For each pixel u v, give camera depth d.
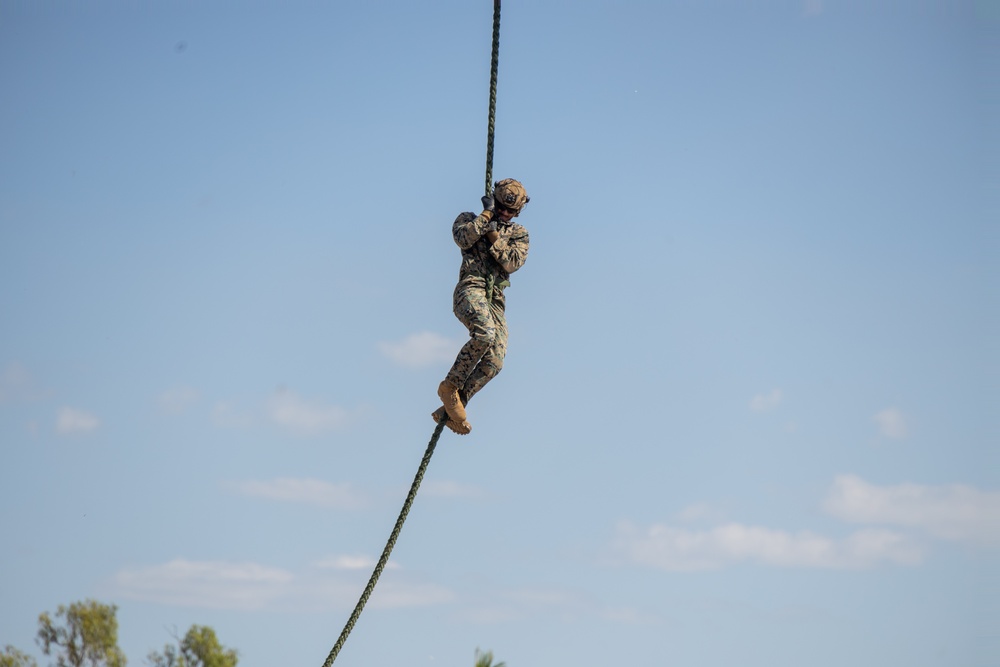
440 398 29.48
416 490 30.03
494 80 28.98
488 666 23.47
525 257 29.25
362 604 30.14
